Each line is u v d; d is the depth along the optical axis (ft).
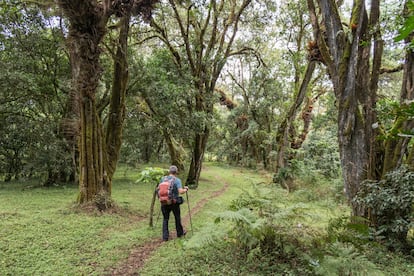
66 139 38.01
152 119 42.88
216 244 16.87
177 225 19.19
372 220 17.92
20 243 15.96
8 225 18.74
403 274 13.48
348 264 11.55
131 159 53.83
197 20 44.29
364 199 17.30
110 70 37.91
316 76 55.88
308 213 15.76
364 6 19.16
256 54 55.62
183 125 41.63
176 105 40.01
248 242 14.90
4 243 15.70
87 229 19.58
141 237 18.71
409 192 15.43
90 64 23.68
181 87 38.06
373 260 15.07
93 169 25.22
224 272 13.41
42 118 39.42
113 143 28.12
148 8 26.23
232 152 95.61
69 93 33.55
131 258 15.33
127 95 39.65
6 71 32.65
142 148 66.28
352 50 19.11
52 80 37.32
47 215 21.95
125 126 47.11
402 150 17.71
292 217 15.01
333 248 12.89
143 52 46.80
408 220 16.33
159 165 68.80
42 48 36.27
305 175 44.37
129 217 24.14
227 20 47.06
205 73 44.55
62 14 24.88
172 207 18.85
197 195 36.88
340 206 23.73
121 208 26.09
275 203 17.13
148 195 35.24
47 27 36.40
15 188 36.99
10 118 37.37
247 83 81.92
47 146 37.35
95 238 18.01
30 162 37.65
